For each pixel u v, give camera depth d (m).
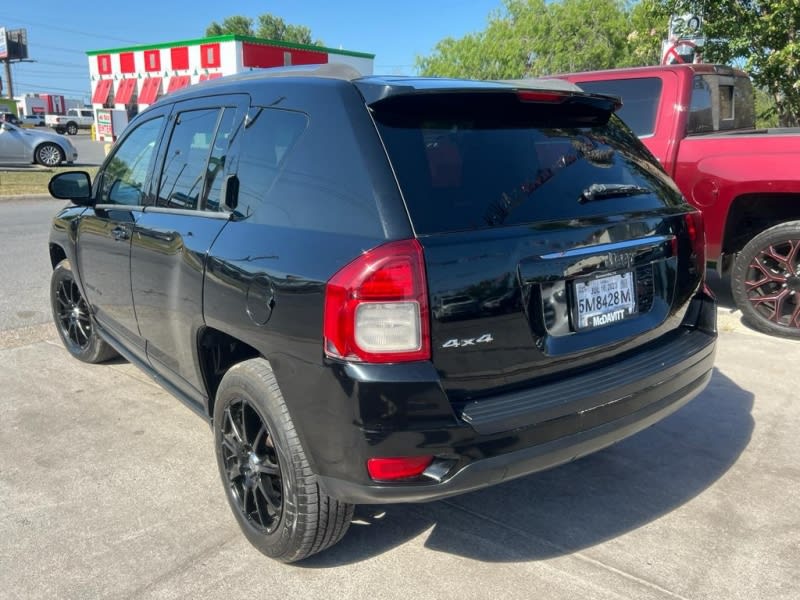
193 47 27.44
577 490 3.35
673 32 9.48
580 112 3.04
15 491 3.35
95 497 3.30
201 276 2.92
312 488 2.54
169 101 3.78
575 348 2.57
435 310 2.23
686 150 5.71
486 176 2.51
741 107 6.80
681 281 3.06
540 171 2.66
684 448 3.73
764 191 5.27
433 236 2.27
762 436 3.85
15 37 68.19
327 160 2.50
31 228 11.12
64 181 4.25
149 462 3.63
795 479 3.41
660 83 5.95
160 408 4.32
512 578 2.71
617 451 3.72
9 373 4.90
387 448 2.23
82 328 5.03
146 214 3.60
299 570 2.77
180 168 3.43
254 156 2.88
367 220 2.30
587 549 2.88
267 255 2.55
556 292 2.53
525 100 2.72
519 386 2.46
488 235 2.35
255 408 2.68
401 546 2.92
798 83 8.98
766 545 2.89
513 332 2.40
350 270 2.23
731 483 3.38
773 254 5.36
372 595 2.62
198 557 2.85
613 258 2.69
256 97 2.99
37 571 2.76
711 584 2.66
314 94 2.66
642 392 2.67
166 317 3.38
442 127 2.55
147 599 2.60
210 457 3.69
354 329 2.21
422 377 2.21
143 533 3.01
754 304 5.52
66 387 4.66
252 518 2.90
